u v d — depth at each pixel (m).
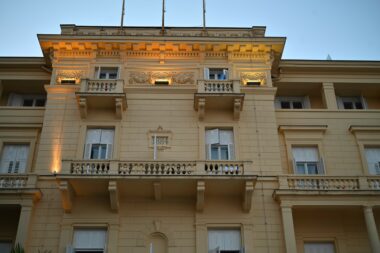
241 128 22.91
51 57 24.80
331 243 20.95
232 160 20.53
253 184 19.80
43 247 19.39
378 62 26.38
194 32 26.50
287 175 21.03
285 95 27.03
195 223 20.05
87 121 22.80
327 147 23.81
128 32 26.33
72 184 19.80
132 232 19.84
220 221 20.14
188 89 23.94
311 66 26.17
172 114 23.25
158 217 20.20
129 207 20.39
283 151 23.58
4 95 26.34
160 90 23.86
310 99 26.88
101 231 20.02
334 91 26.36
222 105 23.19
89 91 22.89
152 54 25.05
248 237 19.75
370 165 23.61
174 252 19.44
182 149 22.17
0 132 23.48
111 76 24.72
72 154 21.91
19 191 19.88
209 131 22.88
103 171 20.02
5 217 20.84
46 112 23.06
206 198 20.67
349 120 24.80
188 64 24.86
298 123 24.66
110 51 25.03
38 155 21.77
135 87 23.83
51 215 20.12
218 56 25.28
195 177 19.52
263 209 20.50
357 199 20.19
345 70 26.52
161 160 20.27
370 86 26.47
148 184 19.81
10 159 23.05
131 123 22.86
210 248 19.73
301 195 20.20
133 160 20.17
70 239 19.55
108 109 23.22
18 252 16.64
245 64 24.98
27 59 25.83
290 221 19.73
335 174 22.97
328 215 21.28
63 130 22.55
